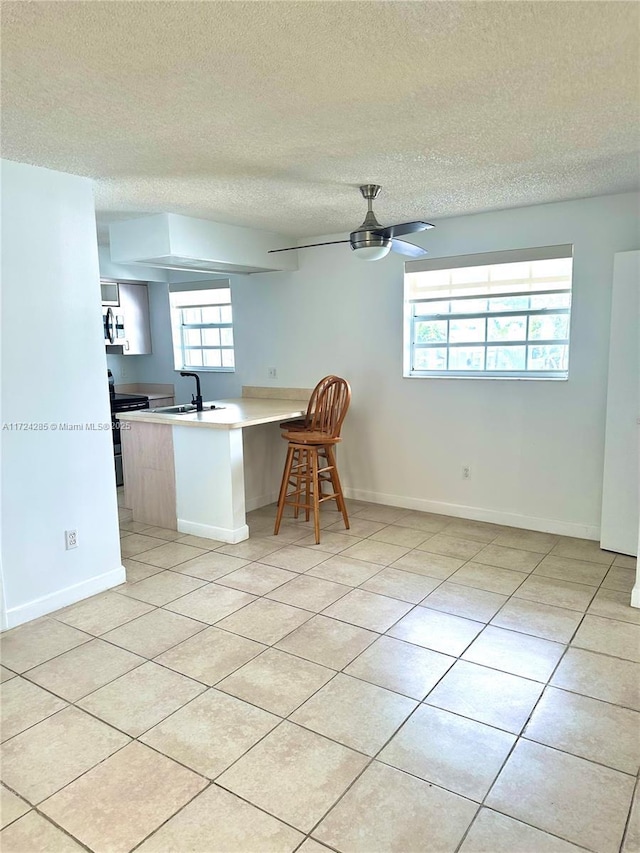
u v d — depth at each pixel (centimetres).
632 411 369
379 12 156
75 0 147
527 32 169
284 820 175
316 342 527
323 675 250
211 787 189
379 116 234
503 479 445
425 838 169
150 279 612
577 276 395
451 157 290
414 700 232
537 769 194
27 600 305
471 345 458
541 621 294
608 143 272
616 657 260
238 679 248
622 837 168
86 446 327
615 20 163
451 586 337
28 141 258
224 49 176
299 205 391
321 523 459
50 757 204
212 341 618
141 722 222
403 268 470
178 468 436
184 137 256
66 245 310
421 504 488
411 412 482
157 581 352
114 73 192
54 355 308
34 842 170
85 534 329
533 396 423
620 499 380
